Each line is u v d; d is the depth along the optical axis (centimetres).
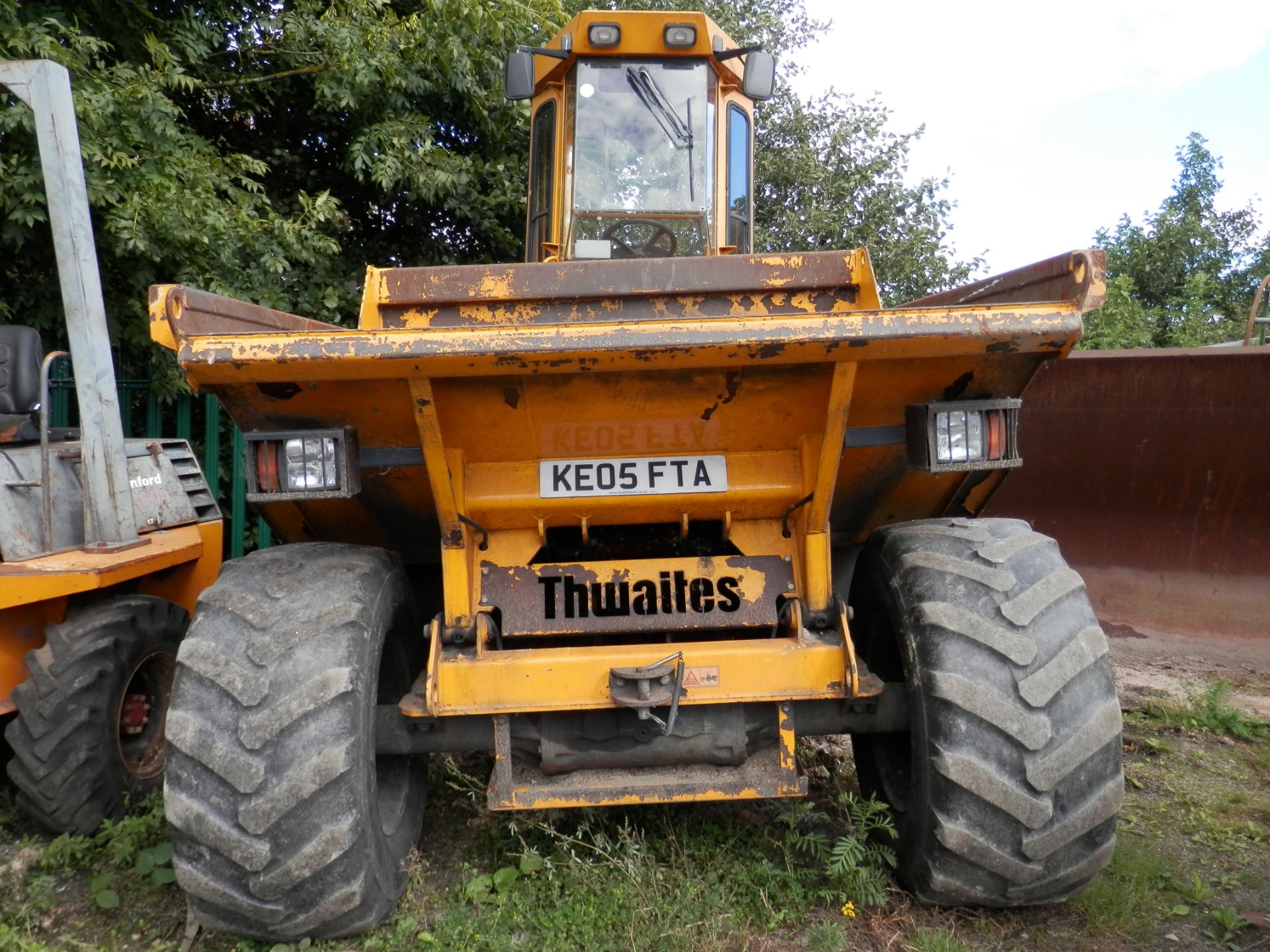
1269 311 2086
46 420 336
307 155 925
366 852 238
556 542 312
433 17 827
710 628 279
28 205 555
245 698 232
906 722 276
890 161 1192
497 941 254
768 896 274
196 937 264
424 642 329
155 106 613
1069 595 257
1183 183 2389
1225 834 324
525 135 940
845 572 362
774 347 233
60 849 309
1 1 565
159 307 229
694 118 434
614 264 333
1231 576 505
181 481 444
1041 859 241
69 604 347
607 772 270
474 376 241
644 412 265
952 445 258
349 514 308
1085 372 511
